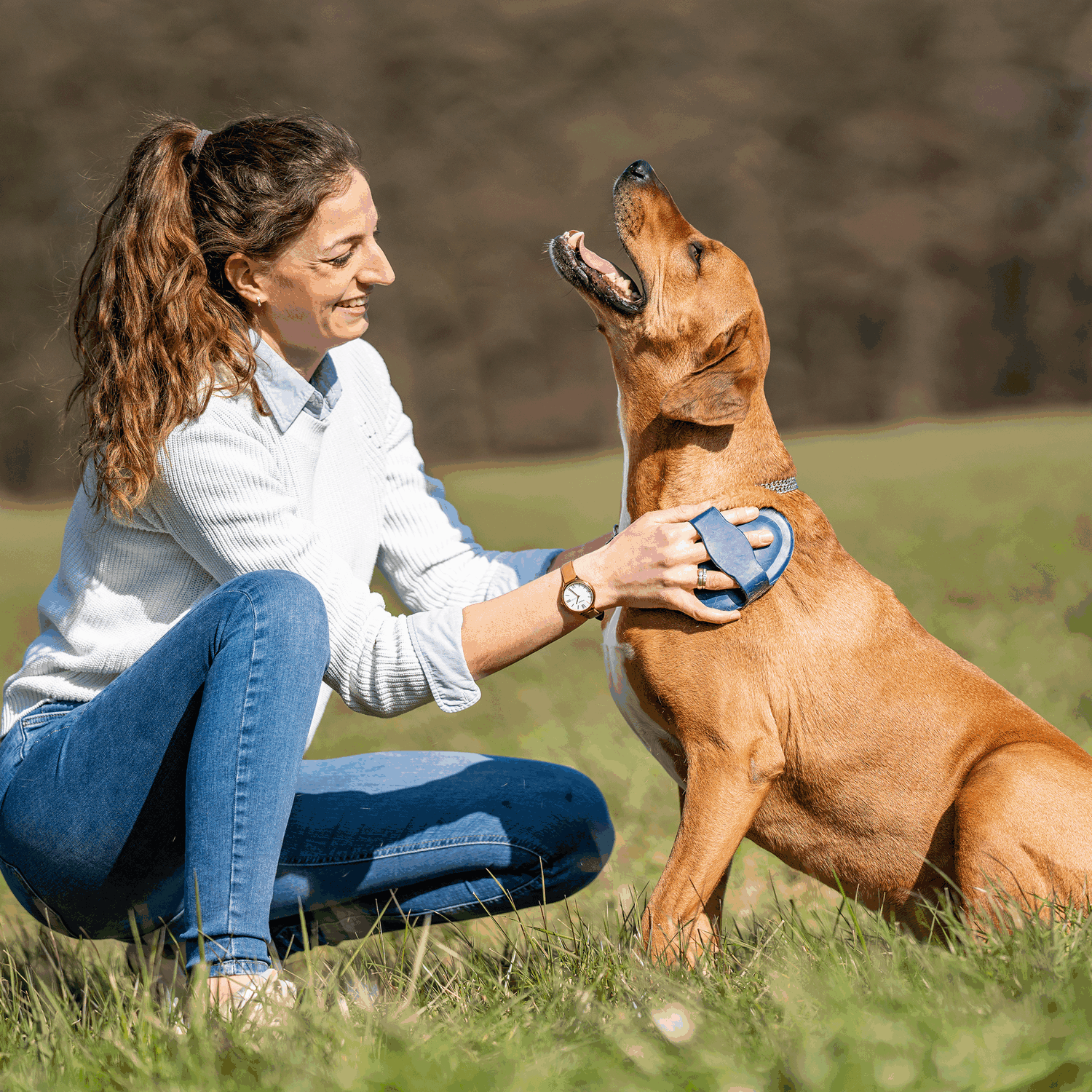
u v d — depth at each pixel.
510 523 16.31
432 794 3.68
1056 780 3.57
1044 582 10.31
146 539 3.29
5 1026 2.88
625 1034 2.51
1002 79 38.53
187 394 3.17
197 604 3.02
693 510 3.64
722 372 3.93
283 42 34.28
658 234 4.20
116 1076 2.44
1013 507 14.98
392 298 37.72
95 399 3.22
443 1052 2.45
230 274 3.33
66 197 31.88
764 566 3.67
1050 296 40.31
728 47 37.88
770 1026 2.54
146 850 3.19
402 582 4.14
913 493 17.38
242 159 3.28
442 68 36.06
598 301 4.23
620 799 6.06
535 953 3.39
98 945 4.27
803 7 37.94
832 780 3.88
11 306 31.78
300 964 3.75
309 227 3.27
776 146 38.44
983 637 8.49
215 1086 2.35
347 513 3.71
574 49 36.91
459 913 3.72
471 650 3.26
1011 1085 2.24
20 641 10.72
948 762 3.83
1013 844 3.53
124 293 3.21
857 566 4.10
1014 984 2.63
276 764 2.89
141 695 3.01
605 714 7.81
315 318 3.40
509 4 36.31
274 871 2.91
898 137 38.72
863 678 3.88
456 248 37.56
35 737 3.23
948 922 3.32
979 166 39.06
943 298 40.41
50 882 3.22
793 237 39.31
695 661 3.76
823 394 40.75
